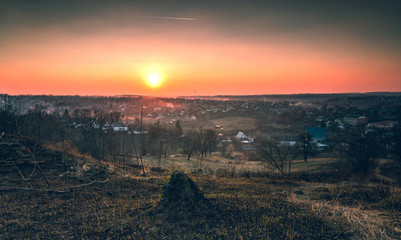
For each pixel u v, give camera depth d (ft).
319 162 188.03
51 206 35.65
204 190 53.88
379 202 47.50
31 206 35.14
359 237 26.09
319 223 29.66
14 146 60.08
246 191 55.93
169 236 26.66
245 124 537.65
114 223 30.17
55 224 29.71
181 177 35.14
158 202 35.55
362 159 148.66
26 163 55.26
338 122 490.90
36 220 30.68
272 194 54.90
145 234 27.12
